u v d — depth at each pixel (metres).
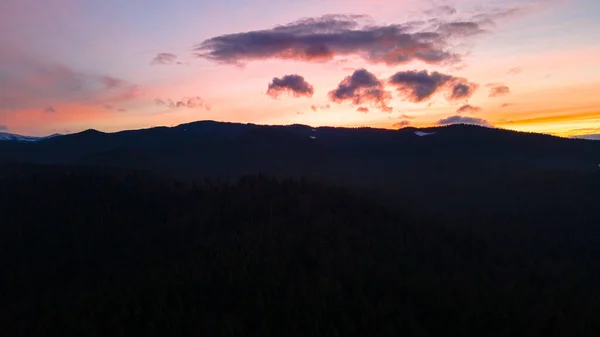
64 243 59.59
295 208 66.94
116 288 46.62
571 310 46.03
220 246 52.75
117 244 60.75
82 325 40.09
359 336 40.44
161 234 61.75
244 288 44.44
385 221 67.62
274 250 50.75
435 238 65.94
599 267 64.56
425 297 46.16
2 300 50.00
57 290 50.66
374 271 49.34
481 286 50.31
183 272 47.03
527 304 46.16
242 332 39.22
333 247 54.03
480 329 42.84
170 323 39.84
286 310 41.31
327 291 44.09
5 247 57.34
